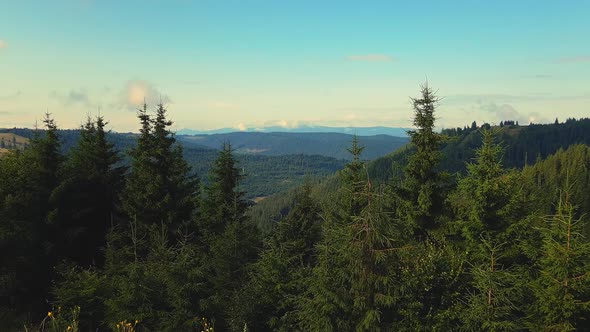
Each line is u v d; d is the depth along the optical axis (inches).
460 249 601.3
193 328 507.5
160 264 576.1
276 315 576.4
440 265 445.7
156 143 1005.2
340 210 749.9
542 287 415.5
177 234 948.0
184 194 1029.2
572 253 393.4
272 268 613.3
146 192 963.3
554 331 392.5
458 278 445.1
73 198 923.4
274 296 585.6
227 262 735.7
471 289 459.8
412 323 386.9
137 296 521.0
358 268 378.9
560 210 428.5
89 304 567.5
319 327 392.5
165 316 513.7
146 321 514.6
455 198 671.1
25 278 826.8
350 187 695.1
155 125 1008.2
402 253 405.7
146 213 957.2
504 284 414.6
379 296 374.6
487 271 408.8
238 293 598.5
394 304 379.2
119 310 523.8
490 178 591.2
